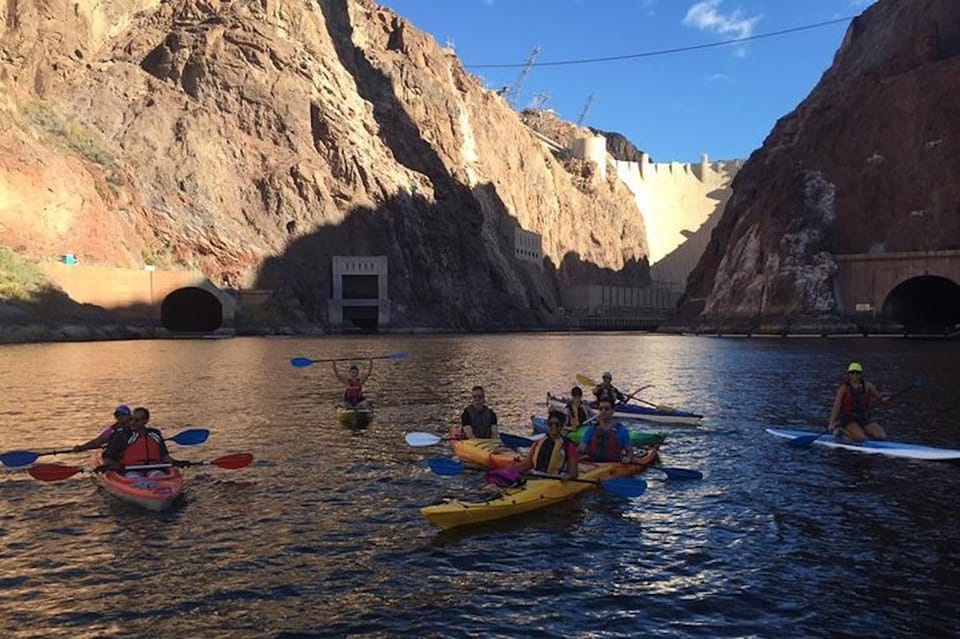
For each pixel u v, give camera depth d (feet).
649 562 36.06
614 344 247.70
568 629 29.01
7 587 32.37
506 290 478.18
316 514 43.21
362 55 481.05
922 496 47.32
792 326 308.19
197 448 61.11
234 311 288.92
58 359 147.33
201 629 28.68
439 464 46.75
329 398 91.45
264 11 416.05
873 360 155.74
